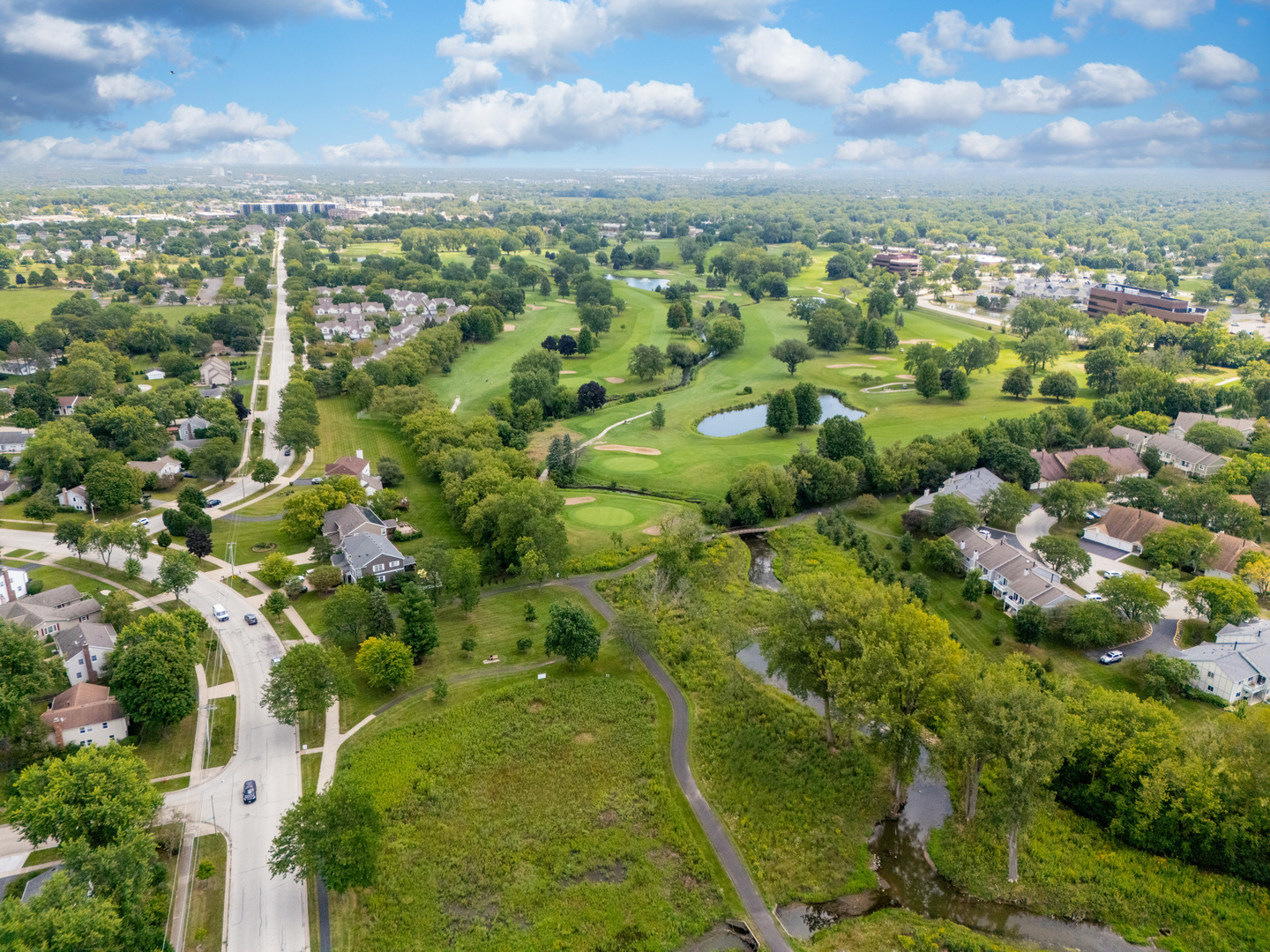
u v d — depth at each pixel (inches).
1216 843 3063.5
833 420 7022.6
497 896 2915.8
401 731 3718.0
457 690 4037.9
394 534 5659.5
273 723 3764.8
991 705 3019.2
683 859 3105.3
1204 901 2925.7
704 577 5295.3
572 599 4955.7
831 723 3720.5
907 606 3496.6
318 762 3523.6
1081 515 5940.0
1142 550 5452.8
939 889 3021.7
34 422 7470.5
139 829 2822.3
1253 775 3043.8
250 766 3486.7
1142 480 6107.3
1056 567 5123.0
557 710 3909.9
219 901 2817.4
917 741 3339.1
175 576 4697.3
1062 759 3225.9
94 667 3991.1
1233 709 3823.8
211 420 7751.0
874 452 6973.4
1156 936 2810.0
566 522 5974.4
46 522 5851.4
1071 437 7623.0
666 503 6427.2
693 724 3870.6
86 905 2390.5
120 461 6358.3
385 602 4284.0
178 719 3634.4
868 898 2974.9
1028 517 6215.6
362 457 7199.8
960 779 3540.8
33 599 4416.8
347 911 2815.0
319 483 6358.3
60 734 3459.6
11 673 3535.9
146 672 3572.8
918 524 5856.3
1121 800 3203.7
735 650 4448.8
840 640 3595.0
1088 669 4301.2
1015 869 3029.0
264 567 4977.9
